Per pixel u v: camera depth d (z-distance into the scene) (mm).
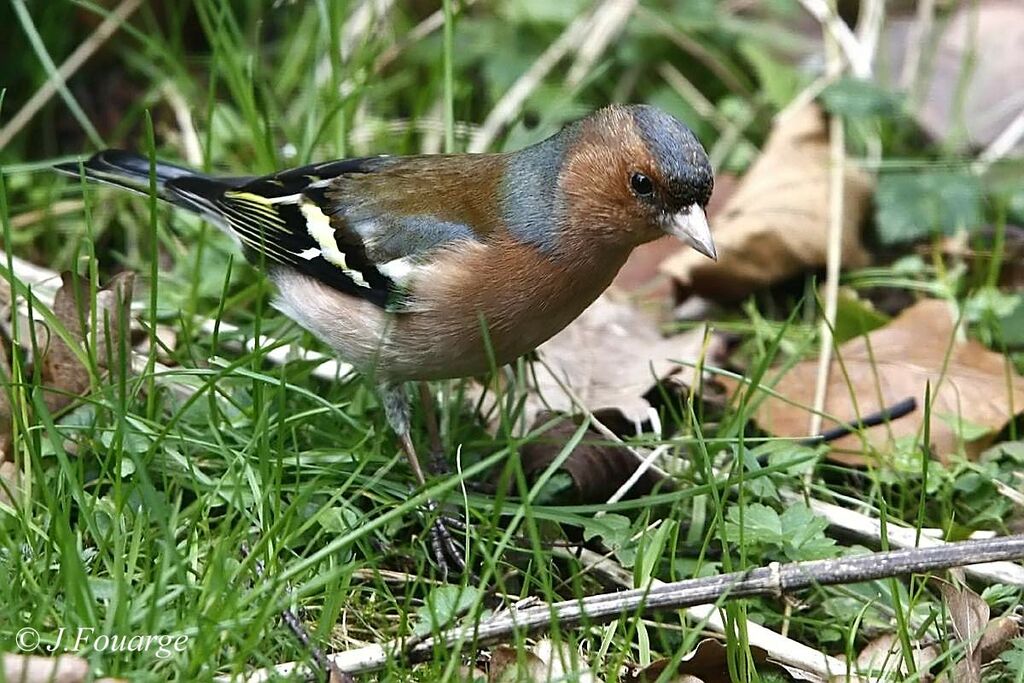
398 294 7965
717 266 10859
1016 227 11547
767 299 11070
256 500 7312
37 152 12125
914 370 9594
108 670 6105
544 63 12547
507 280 7863
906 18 13453
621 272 11266
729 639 6660
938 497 8500
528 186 7926
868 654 7234
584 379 9648
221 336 9320
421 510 7926
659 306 10961
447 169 8273
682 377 9719
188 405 7711
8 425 7820
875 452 8570
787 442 8789
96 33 12008
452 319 7957
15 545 6754
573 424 8930
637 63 13039
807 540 7777
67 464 6957
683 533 8242
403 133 11906
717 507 7281
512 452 6914
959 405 8992
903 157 12141
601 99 12961
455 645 6441
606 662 6871
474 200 8016
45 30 12180
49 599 6402
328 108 10875
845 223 11273
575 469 8344
